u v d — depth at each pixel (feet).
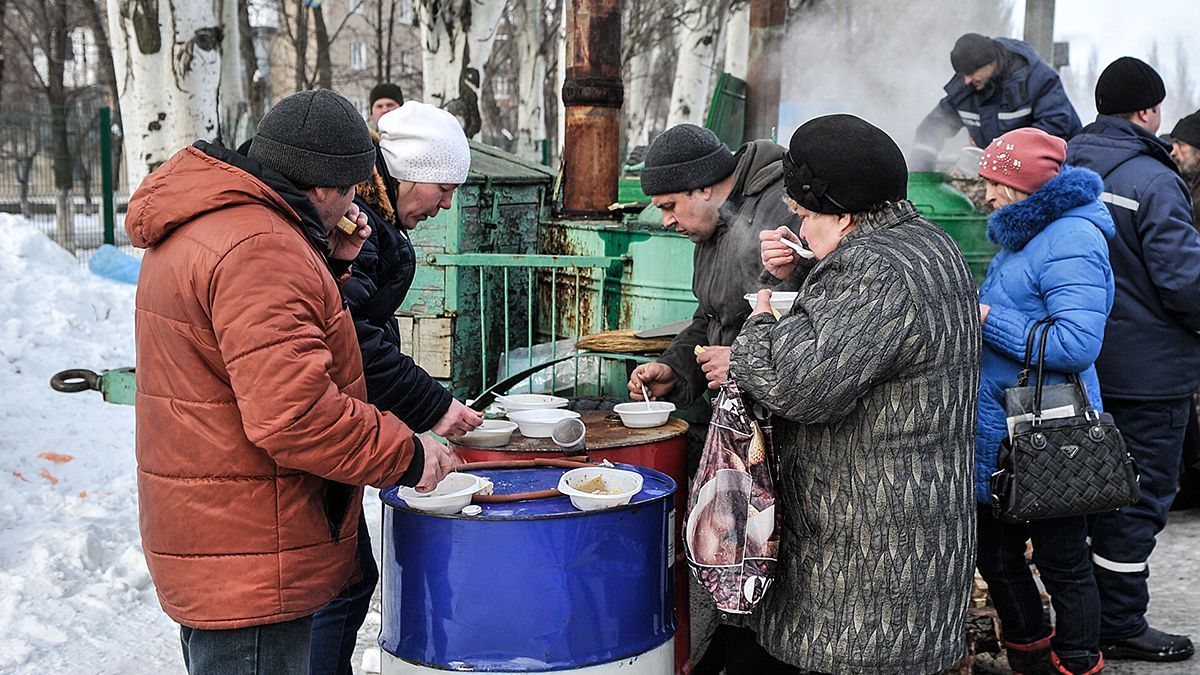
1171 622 13.23
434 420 9.18
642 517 8.28
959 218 16.19
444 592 7.95
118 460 19.47
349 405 7.00
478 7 38.88
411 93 98.02
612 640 8.13
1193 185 16.92
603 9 16.01
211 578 7.02
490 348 16.34
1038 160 10.32
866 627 7.54
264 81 75.51
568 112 16.42
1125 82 12.36
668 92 93.97
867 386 7.25
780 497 7.92
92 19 79.10
